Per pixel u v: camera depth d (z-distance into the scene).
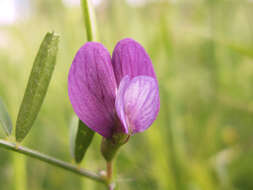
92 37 0.06
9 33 0.14
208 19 0.16
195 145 0.13
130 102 0.06
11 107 0.11
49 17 0.14
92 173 0.06
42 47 0.05
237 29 0.19
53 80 0.12
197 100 0.16
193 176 0.11
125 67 0.06
